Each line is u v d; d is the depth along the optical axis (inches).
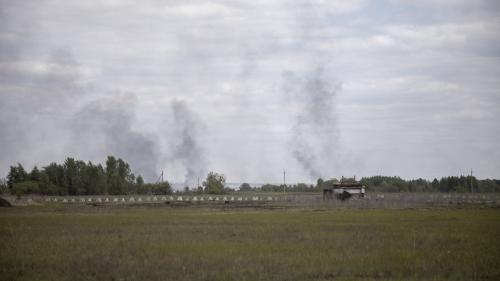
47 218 2374.5
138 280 938.7
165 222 2124.8
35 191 5310.0
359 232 1680.6
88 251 1248.8
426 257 1147.9
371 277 967.0
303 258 1143.6
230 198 4886.8
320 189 7716.5
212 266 1060.5
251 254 1205.7
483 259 1114.7
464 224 1966.0
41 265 1074.7
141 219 2303.2
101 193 5693.9
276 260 1120.8
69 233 1670.8
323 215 2556.6
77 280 940.0
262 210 3105.3
